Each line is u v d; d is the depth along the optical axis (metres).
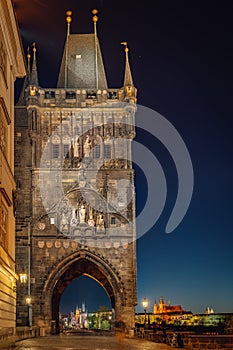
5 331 37.62
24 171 81.31
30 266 78.31
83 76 89.06
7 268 40.00
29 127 81.88
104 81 90.00
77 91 84.31
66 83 88.50
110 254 79.88
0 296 36.62
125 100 83.62
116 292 79.00
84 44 92.12
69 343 51.25
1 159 38.44
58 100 83.69
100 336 75.19
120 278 79.31
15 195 45.50
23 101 86.31
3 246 39.72
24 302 76.69
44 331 76.69
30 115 82.12
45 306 77.69
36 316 77.19
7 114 40.88
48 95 83.81
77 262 84.44
